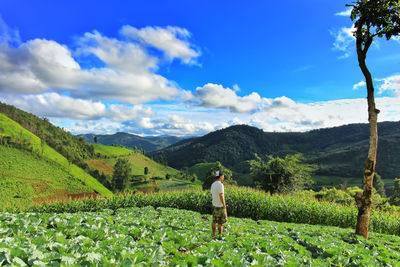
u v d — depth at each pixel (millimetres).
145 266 3488
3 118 114000
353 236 7160
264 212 13242
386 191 74750
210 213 14281
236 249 4672
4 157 81125
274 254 4797
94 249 3906
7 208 12609
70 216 7746
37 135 117875
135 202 14305
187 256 3840
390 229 11930
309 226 10516
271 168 23750
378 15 7371
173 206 14492
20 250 3361
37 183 73875
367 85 7871
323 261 4543
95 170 106625
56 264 3094
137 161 155500
